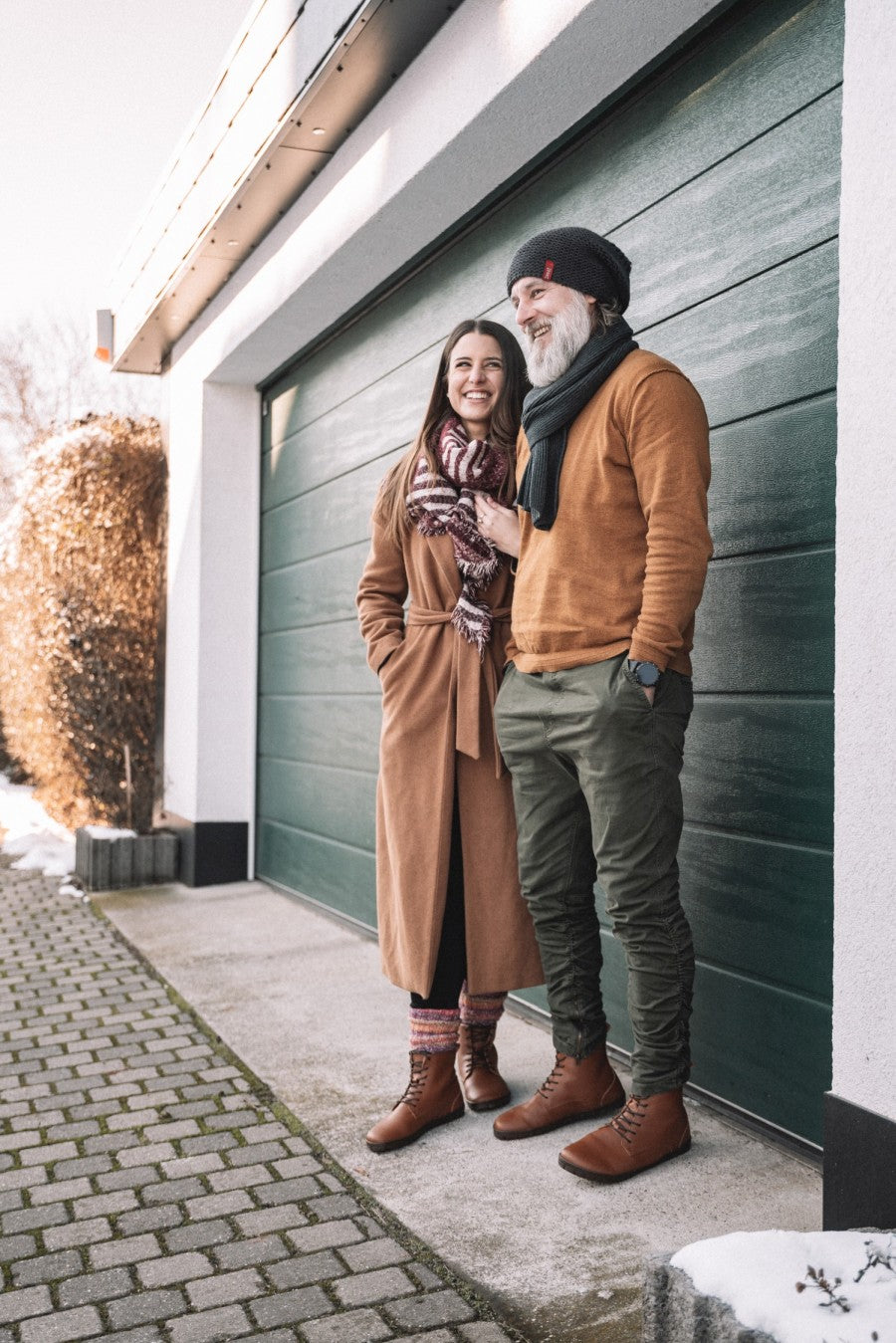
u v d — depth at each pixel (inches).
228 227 178.1
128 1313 69.0
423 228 144.7
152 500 246.5
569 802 89.0
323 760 191.2
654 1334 56.7
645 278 108.2
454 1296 69.5
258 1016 132.1
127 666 243.3
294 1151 93.5
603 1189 83.5
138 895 209.6
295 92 139.9
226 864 221.0
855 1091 68.0
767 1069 92.6
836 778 69.4
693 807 101.3
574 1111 94.0
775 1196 81.7
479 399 96.5
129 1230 80.4
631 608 81.7
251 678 223.9
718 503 98.0
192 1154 93.7
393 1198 83.9
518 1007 133.0
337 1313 68.1
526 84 107.7
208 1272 73.7
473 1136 94.7
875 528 66.2
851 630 68.1
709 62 99.0
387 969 97.4
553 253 83.7
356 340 179.9
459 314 145.9
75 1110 104.5
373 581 102.8
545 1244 75.6
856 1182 67.5
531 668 86.0
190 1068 115.0
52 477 243.0
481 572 95.2
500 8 108.9
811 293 87.4
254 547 224.8
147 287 220.1
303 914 190.9
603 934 116.0
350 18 121.3
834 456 85.0
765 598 92.4
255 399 225.6
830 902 85.9
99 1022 131.3
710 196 99.2
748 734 94.6
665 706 80.2
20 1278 73.9
